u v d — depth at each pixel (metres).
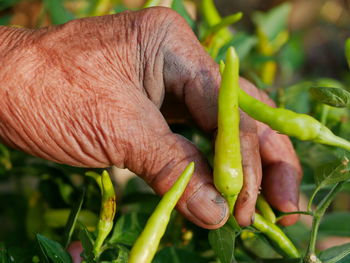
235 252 0.55
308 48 1.30
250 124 0.46
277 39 0.76
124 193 0.59
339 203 0.80
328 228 0.58
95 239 0.47
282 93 0.60
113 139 0.45
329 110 0.57
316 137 0.43
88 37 0.47
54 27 0.48
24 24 0.72
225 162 0.43
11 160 0.58
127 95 0.46
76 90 0.45
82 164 0.47
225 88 0.41
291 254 0.48
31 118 0.46
